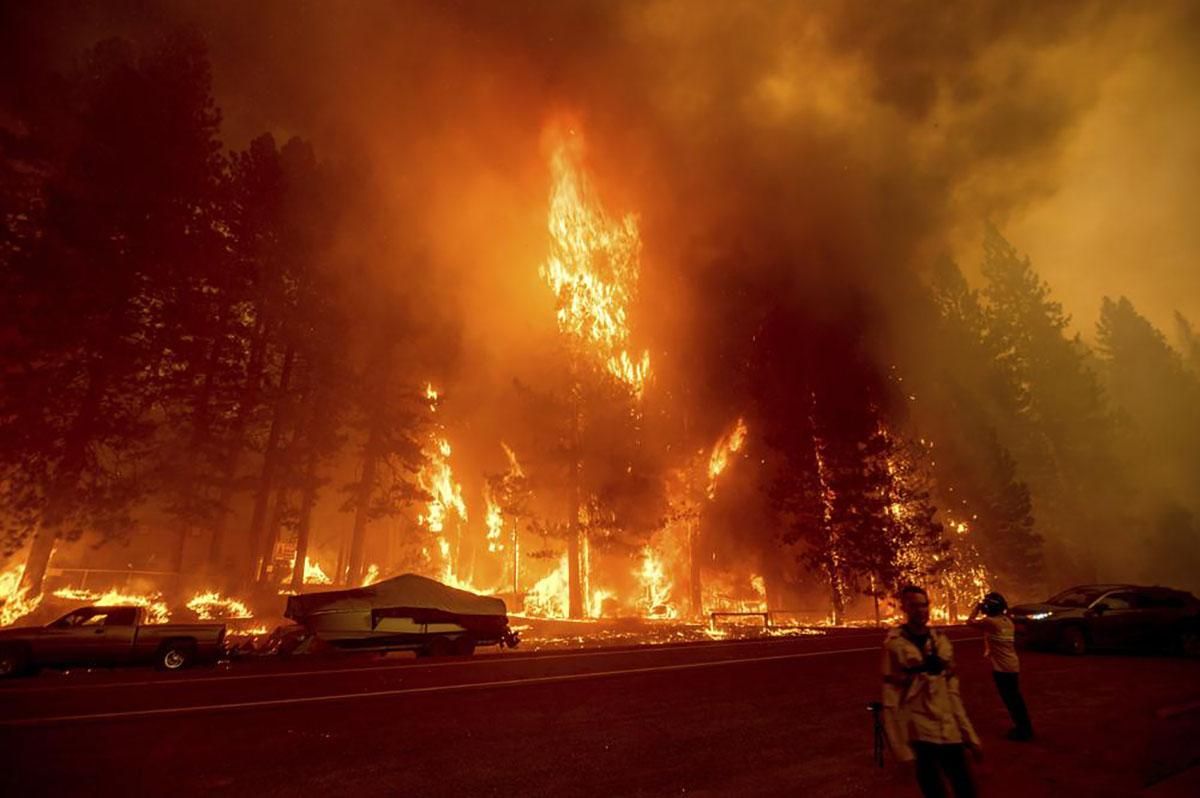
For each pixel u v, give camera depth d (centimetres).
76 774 671
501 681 1294
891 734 504
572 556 3819
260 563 3569
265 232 3466
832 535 3778
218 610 2809
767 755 765
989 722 943
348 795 623
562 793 630
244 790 632
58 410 2552
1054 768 710
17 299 2473
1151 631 1717
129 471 3041
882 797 617
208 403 3148
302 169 3634
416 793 627
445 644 1998
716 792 632
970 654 1731
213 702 1057
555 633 3017
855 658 1680
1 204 2575
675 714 985
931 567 3862
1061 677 1347
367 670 1487
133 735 831
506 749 784
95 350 2612
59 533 2495
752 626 3369
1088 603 1762
